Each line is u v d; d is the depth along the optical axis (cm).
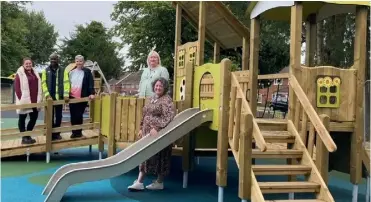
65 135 1027
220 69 619
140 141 655
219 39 1156
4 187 688
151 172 698
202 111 657
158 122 650
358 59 662
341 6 799
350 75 660
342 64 1927
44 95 940
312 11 850
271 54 2502
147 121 664
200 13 824
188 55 969
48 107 923
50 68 934
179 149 790
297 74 633
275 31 2444
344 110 657
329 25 1864
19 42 4066
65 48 5412
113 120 825
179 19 1072
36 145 928
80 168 613
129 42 2700
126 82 3928
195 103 736
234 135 568
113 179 792
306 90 641
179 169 932
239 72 869
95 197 647
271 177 852
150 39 2523
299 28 631
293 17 635
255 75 740
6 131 991
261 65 2506
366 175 695
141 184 700
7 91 3697
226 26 1046
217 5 985
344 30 1866
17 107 894
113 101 824
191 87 747
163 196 668
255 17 750
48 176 784
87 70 961
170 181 794
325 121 540
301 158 565
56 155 1051
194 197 666
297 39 632
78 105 952
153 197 658
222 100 598
